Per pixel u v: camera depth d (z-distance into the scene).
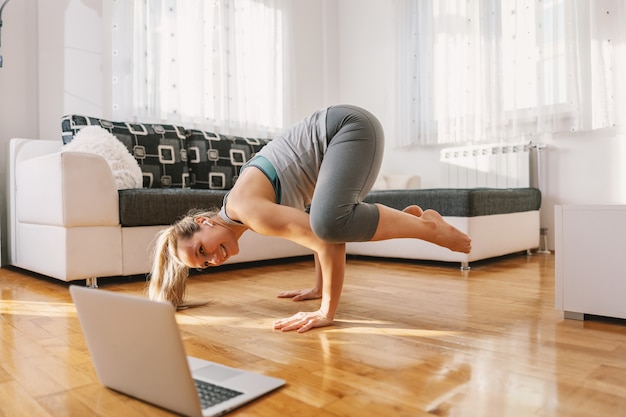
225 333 1.43
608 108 3.19
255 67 4.09
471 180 3.82
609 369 1.07
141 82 3.43
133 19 3.38
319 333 1.41
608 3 3.16
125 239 2.36
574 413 0.84
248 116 4.04
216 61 3.79
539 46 3.46
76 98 3.25
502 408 0.87
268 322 1.56
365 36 4.70
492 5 3.66
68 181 2.16
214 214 1.52
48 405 0.92
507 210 3.04
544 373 1.05
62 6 3.20
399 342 1.31
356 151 1.42
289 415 0.85
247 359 1.18
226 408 0.86
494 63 3.66
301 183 1.53
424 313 1.65
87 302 0.94
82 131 2.75
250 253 2.85
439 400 0.91
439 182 4.08
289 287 2.24
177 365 0.81
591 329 1.42
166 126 3.24
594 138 3.31
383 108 4.57
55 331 1.48
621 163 3.21
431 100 4.04
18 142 2.80
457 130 3.87
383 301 1.86
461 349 1.24
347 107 1.50
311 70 4.76
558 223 1.56
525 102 3.57
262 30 4.15
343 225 1.36
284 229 1.41
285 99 4.35
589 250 1.49
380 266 2.91
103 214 2.26
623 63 3.13
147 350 0.85
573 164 3.41
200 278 2.53
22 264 2.69
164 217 2.44
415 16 4.11
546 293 1.99
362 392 0.95
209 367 1.09
